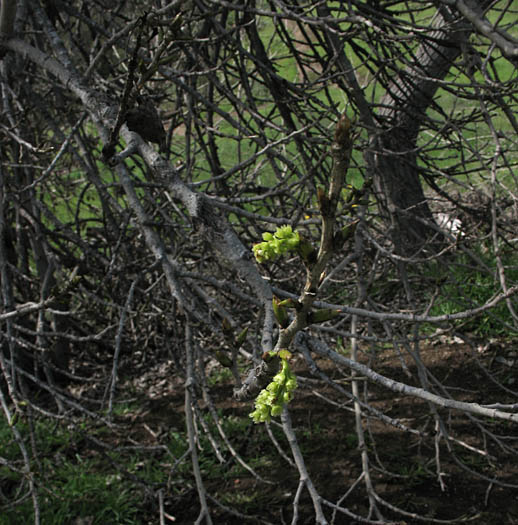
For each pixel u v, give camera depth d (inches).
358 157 265.9
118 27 162.7
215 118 312.8
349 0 131.5
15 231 214.1
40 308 86.7
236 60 168.6
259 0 215.9
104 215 190.1
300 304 35.9
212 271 195.8
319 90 166.2
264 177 247.0
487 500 138.1
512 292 69.5
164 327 169.9
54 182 224.7
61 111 191.3
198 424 174.4
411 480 146.2
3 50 130.0
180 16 59.7
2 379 193.3
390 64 146.3
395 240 146.9
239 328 93.8
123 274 178.4
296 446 80.4
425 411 169.8
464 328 198.2
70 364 223.5
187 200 89.5
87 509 148.9
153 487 142.4
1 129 137.5
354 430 168.1
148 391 202.8
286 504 145.6
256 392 45.4
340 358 68.2
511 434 157.8
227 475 157.6
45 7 155.9
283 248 33.6
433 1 125.5
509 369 178.4
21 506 145.1
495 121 283.1
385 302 193.6
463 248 126.3
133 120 81.4
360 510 140.3
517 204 130.7
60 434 178.2
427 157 167.8
